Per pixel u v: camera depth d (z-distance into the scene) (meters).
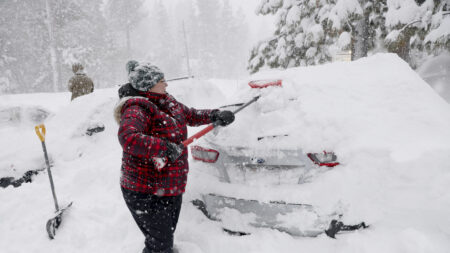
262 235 2.17
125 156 1.86
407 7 6.38
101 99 4.57
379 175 2.01
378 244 1.90
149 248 1.98
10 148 3.74
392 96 2.41
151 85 1.87
